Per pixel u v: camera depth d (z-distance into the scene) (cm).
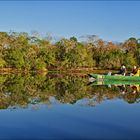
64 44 11019
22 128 2294
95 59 11712
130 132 2206
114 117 2698
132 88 5053
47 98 3734
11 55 9662
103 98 3803
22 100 3553
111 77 6338
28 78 7025
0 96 3847
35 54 10244
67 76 8069
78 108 3102
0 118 2612
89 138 2062
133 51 12531
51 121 2522
